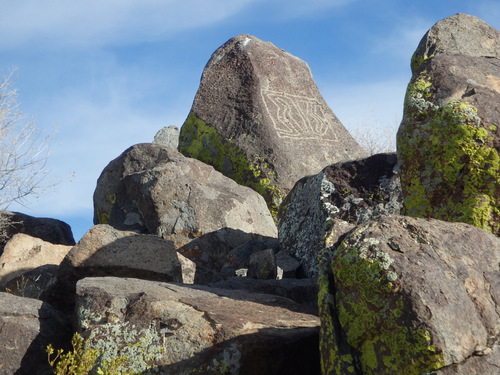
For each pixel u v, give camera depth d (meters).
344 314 3.51
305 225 7.11
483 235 3.67
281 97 11.82
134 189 8.86
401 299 3.29
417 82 5.30
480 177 4.82
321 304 3.62
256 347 4.13
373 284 3.38
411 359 3.21
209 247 8.38
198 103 11.80
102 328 4.34
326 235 4.81
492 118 4.88
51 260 7.19
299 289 5.65
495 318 3.34
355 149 11.95
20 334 4.54
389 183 6.81
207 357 4.13
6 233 9.23
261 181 10.72
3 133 10.01
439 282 3.34
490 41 6.05
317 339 4.36
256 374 4.13
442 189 4.95
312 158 11.19
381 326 3.34
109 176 9.90
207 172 9.36
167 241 6.29
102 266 5.93
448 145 4.91
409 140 5.11
